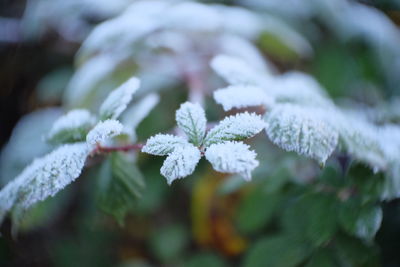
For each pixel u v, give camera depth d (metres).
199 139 0.29
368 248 0.36
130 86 0.32
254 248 0.39
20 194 0.30
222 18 0.51
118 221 0.35
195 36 0.52
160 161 0.52
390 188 0.34
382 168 0.33
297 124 0.32
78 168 0.30
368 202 0.34
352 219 0.34
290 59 0.62
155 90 0.53
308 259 0.37
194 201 0.53
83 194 0.60
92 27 0.67
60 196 0.53
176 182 0.53
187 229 0.59
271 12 0.60
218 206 0.52
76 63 0.46
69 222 0.61
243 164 0.27
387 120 0.42
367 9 0.67
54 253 0.60
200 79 0.50
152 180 0.51
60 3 0.59
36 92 0.69
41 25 0.62
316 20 0.64
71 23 0.64
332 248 0.36
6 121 0.71
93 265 0.59
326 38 0.64
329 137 0.32
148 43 0.49
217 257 0.52
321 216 0.36
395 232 0.43
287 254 0.37
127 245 0.60
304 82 0.40
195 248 0.58
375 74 0.60
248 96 0.33
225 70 0.36
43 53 0.70
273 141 0.31
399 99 0.51
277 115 0.32
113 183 0.34
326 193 0.36
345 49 0.62
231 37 0.51
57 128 0.33
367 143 0.34
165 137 0.29
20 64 0.71
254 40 0.58
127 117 0.38
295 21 0.61
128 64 0.49
